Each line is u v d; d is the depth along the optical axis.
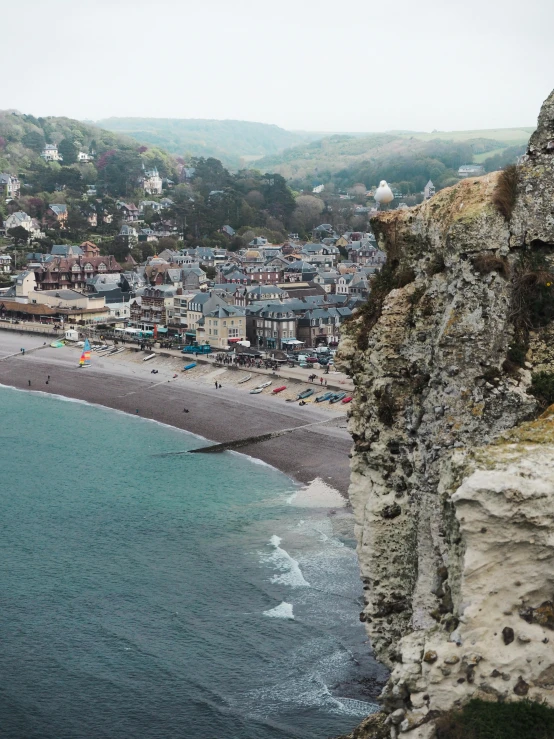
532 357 29.97
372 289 37.22
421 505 31.03
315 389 163.00
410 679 25.67
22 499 107.25
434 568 30.30
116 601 77.12
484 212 30.95
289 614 74.25
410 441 32.84
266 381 173.25
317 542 91.00
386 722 27.39
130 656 67.69
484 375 29.69
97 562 86.19
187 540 92.25
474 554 24.66
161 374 190.62
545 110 32.28
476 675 24.77
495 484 24.34
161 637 70.62
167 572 83.56
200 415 155.75
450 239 31.28
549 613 24.77
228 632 71.38
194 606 76.06
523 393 29.19
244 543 91.12
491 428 29.12
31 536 93.62
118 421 155.88
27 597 77.75
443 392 30.17
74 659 67.19
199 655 67.94
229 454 131.75
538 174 31.55
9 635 70.62
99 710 60.72
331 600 76.75
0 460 126.81
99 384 185.88
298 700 61.94
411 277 35.16
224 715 60.12
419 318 32.94
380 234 37.25
